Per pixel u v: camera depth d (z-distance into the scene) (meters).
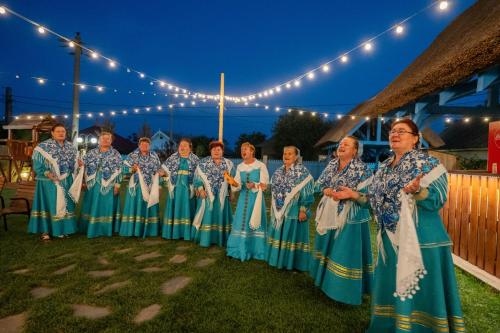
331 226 3.18
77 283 3.58
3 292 3.35
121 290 3.42
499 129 4.80
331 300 3.30
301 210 4.00
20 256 4.41
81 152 18.39
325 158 19.58
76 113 16.38
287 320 2.88
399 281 2.12
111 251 4.74
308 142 26.72
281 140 27.52
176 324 2.76
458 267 4.37
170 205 5.50
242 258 4.43
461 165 10.97
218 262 4.36
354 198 2.91
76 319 2.82
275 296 3.36
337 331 2.74
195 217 5.23
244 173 4.60
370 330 2.55
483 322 2.92
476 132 15.31
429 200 2.17
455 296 2.24
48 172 5.06
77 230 5.78
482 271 3.96
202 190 5.09
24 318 2.88
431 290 2.25
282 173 4.11
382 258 2.48
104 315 2.94
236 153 36.72
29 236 5.41
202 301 3.20
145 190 5.54
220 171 5.15
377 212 2.50
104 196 5.57
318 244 3.51
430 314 2.26
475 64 4.21
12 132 16.62
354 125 13.18
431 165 2.21
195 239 5.29
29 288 3.43
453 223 4.70
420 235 2.25
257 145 32.28
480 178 4.07
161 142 38.12
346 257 3.06
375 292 2.52
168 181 5.53
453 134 17.67
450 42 7.14
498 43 3.75
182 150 5.57
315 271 3.54
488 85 4.45
